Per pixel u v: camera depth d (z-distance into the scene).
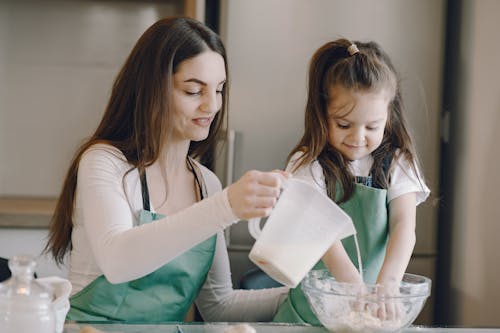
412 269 2.97
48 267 2.91
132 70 1.57
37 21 3.51
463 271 2.88
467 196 2.87
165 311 1.55
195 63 1.52
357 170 1.70
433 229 2.97
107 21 3.55
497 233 2.62
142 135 1.55
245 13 2.93
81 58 3.54
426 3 2.98
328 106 1.64
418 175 1.73
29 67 3.51
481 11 2.81
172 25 1.53
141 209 1.56
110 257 1.34
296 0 2.94
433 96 2.99
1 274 1.75
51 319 1.06
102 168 1.51
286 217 1.18
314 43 2.96
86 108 3.54
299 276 1.17
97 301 1.52
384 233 1.68
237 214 1.25
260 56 2.94
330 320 1.23
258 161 2.95
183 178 1.69
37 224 2.90
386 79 1.60
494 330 1.33
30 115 3.51
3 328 1.03
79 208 1.59
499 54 2.66
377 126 1.62
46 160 3.52
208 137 1.70
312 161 1.67
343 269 1.47
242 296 1.73
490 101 2.71
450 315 2.97
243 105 2.94
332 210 1.17
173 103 1.54
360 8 2.96
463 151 2.92
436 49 2.99
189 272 1.56
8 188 3.50
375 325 1.19
